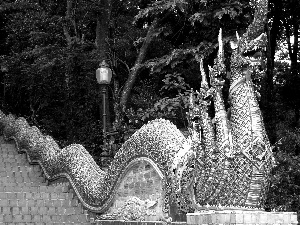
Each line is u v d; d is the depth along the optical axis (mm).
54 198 14680
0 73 26297
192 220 9461
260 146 9414
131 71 19188
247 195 9375
